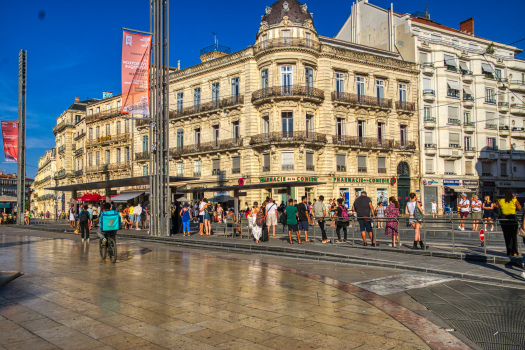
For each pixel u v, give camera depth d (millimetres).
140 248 15797
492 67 46812
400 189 40812
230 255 13508
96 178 56656
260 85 37156
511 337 5172
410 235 14898
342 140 37438
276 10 36844
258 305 6609
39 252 14133
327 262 11820
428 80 43312
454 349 4703
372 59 39625
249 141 37156
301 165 35312
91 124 58219
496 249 12164
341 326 5516
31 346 4727
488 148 45406
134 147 49281
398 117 41094
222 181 38969
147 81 18719
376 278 9094
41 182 94688
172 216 22406
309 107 36000
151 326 5488
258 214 16672
